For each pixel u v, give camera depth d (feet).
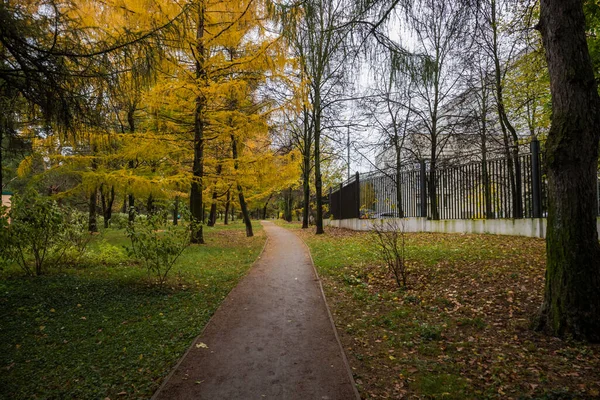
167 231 21.97
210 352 13.24
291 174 42.14
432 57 14.08
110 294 20.43
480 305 17.56
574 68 13.50
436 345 13.74
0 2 11.80
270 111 37.06
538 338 13.75
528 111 46.73
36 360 12.47
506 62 40.09
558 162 13.88
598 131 13.56
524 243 28.27
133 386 10.81
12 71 13.20
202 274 26.45
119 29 15.31
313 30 13.78
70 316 16.84
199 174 41.88
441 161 45.01
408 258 27.58
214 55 36.06
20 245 23.02
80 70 14.30
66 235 28.22
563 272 13.71
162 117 38.78
